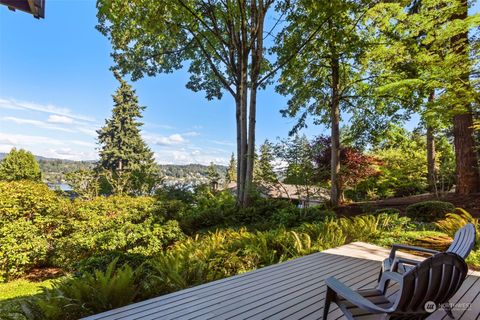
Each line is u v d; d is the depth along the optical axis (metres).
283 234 5.75
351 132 12.80
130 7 9.47
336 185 11.48
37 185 8.52
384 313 1.65
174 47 12.76
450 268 1.68
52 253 7.97
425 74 8.13
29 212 7.81
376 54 9.16
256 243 5.38
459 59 6.83
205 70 13.56
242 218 9.48
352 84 11.76
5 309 3.78
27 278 7.32
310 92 12.27
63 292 3.21
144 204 9.46
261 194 10.82
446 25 7.32
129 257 4.61
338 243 5.40
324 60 11.62
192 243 6.52
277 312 2.44
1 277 7.06
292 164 10.33
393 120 11.69
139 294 3.49
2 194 7.58
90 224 8.05
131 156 30.38
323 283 3.14
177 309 2.47
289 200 10.82
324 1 8.56
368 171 13.05
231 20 10.57
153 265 4.26
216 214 9.74
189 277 3.95
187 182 14.87
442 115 7.78
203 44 12.64
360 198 15.57
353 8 9.16
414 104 10.54
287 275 3.40
